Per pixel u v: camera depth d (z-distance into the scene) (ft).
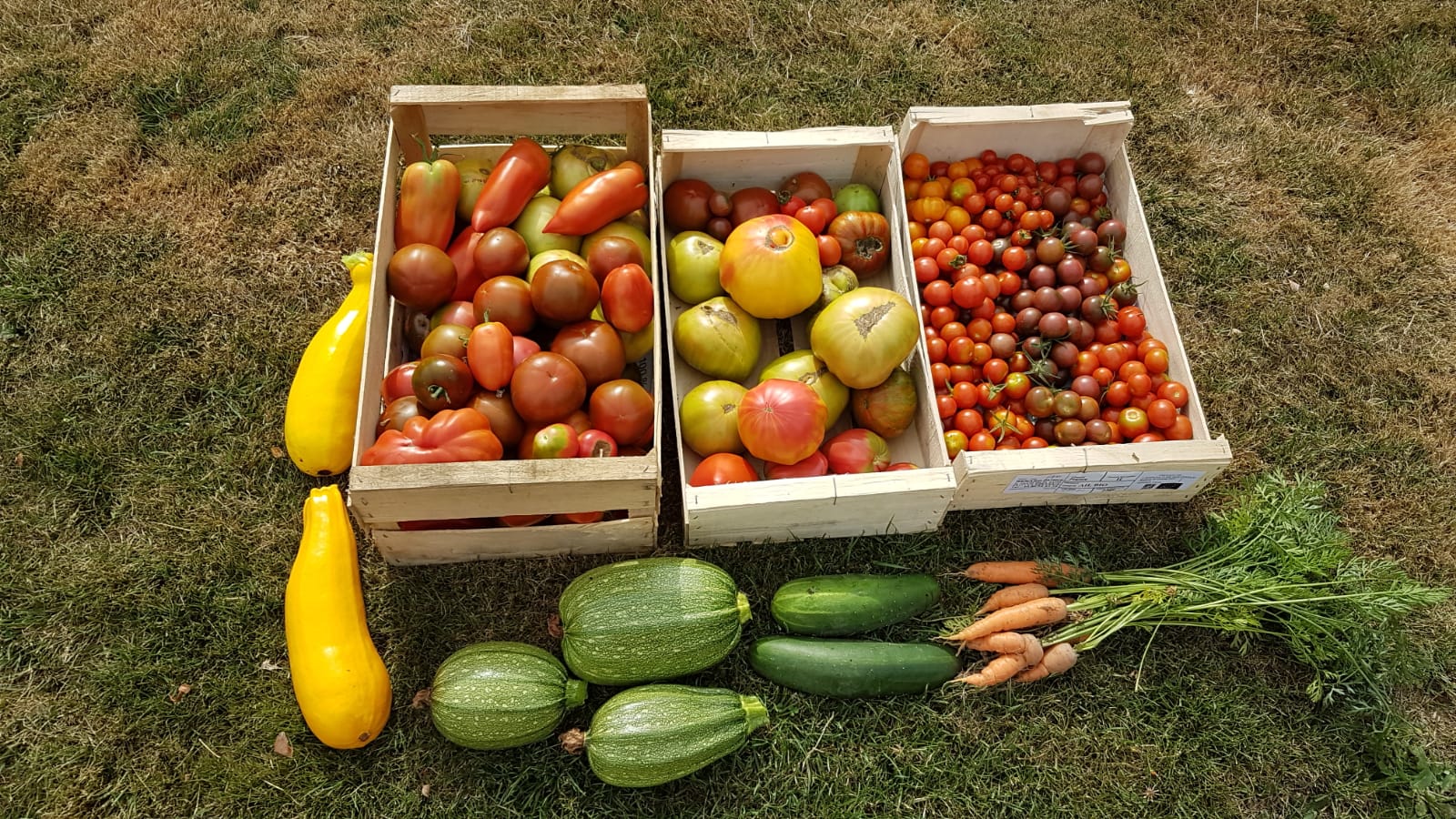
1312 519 3.70
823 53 4.93
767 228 3.57
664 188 4.03
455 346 3.33
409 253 3.46
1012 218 4.11
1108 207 4.32
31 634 3.51
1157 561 3.87
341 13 4.80
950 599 3.74
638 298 3.39
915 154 4.16
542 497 3.12
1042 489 3.66
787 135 3.94
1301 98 5.08
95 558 3.64
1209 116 4.98
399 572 3.66
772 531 3.67
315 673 3.17
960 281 3.84
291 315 4.13
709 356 3.67
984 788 3.49
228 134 4.48
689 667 3.33
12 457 3.77
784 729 3.49
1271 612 3.61
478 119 3.76
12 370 3.94
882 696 3.55
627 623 3.24
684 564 3.37
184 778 3.35
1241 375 4.33
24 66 4.55
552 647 3.59
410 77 4.67
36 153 4.37
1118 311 3.96
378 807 3.34
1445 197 4.87
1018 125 4.11
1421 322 4.51
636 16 4.90
